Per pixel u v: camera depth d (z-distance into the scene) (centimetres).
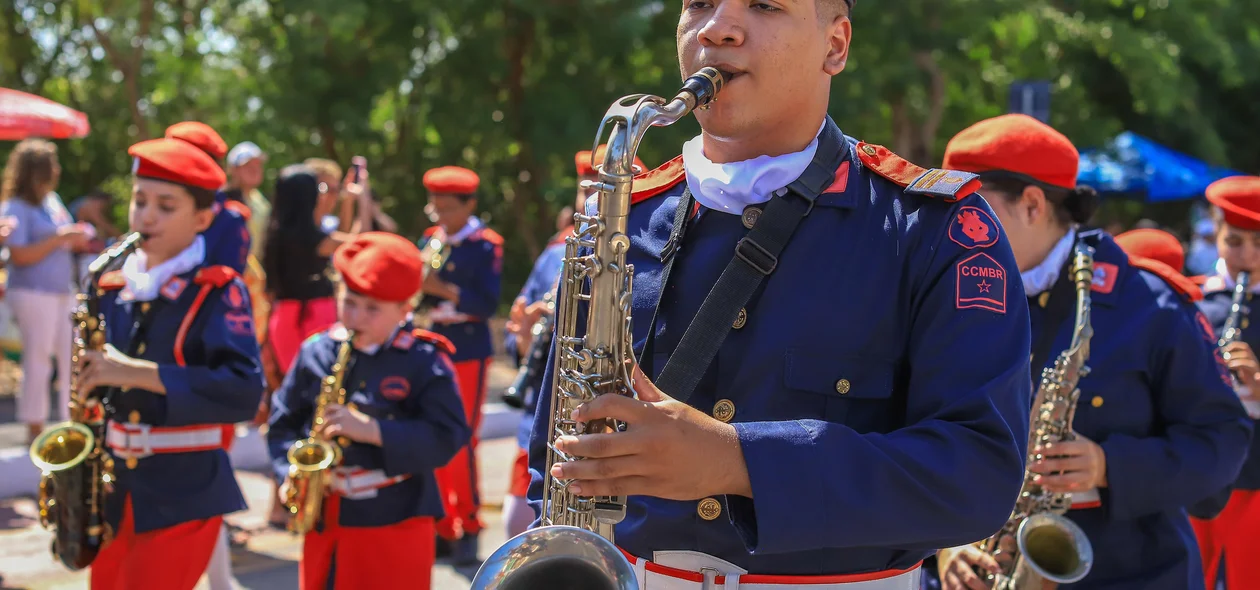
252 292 684
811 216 188
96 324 390
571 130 1443
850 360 182
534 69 1581
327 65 1461
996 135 288
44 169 773
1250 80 2014
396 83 1507
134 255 411
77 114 948
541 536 168
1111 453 282
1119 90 2020
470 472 631
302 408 448
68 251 790
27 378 774
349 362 440
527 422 499
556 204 1532
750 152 195
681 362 184
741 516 169
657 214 205
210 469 404
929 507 165
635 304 197
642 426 157
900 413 187
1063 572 278
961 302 177
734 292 185
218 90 1755
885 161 195
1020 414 176
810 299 183
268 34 1473
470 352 710
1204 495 290
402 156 1703
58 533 385
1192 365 294
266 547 640
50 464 380
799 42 184
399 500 423
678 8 1477
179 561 395
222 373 392
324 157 1620
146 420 391
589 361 181
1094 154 1827
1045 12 1708
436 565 622
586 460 159
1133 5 1848
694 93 179
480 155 1642
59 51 1841
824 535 161
